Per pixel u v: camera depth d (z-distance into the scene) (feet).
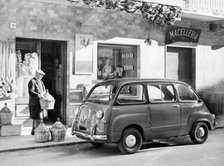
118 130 25.61
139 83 27.58
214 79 51.42
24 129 36.24
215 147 28.94
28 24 36.17
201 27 49.78
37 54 38.45
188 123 29.48
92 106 26.86
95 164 23.18
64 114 39.34
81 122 27.48
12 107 35.27
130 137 26.37
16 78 36.88
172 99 29.09
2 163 23.63
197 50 49.67
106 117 25.48
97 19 40.50
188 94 30.40
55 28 37.73
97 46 41.75
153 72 45.37
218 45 51.62
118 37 42.19
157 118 27.58
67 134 34.19
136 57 44.60
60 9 37.93
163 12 39.78
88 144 30.53
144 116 26.86
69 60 38.73
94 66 40.47
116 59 43.34
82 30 39.50
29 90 32.17
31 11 36.29
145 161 23.93
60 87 40.11
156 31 45.34
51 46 40.19
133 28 43.39
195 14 44.78
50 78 40.42
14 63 35.37
